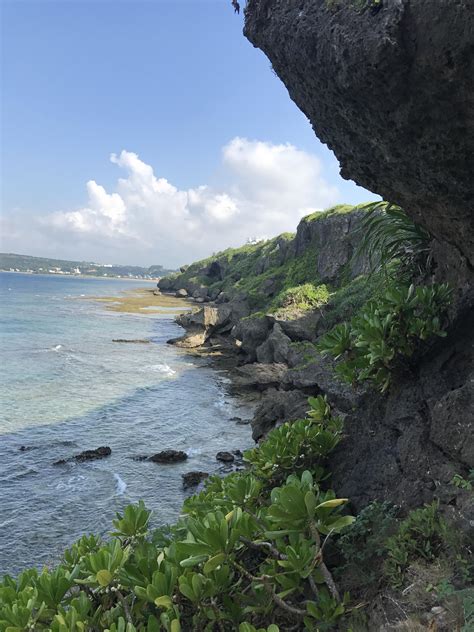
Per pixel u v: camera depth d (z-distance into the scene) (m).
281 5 4.34
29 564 10.20
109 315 62.06
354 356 5.65
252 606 3.58
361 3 3.57
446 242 5.14
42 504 12.73
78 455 15.87
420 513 3.87
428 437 4.57
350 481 5.06
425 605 3.24
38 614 3.28
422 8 3.23
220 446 17.48
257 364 27.39
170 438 18.08
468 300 5.01
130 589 3.52
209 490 5.74
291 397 12.58
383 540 3.96
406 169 4.25
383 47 3.36
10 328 45.00
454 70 3.27
